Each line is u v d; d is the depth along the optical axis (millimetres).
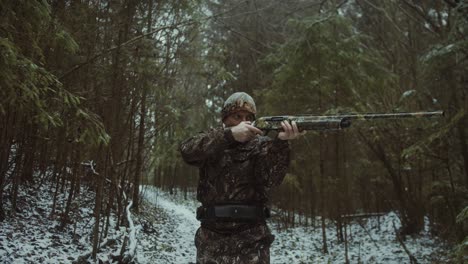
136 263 6152
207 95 13656
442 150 7855
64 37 3873
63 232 6539
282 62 10898
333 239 11617
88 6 5613
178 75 10000
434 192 9422
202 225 2189
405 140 8750
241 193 2107
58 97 3639
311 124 2129
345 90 9195
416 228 11828
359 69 9148
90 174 8820
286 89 9930
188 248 8578
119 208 7926
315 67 9250
